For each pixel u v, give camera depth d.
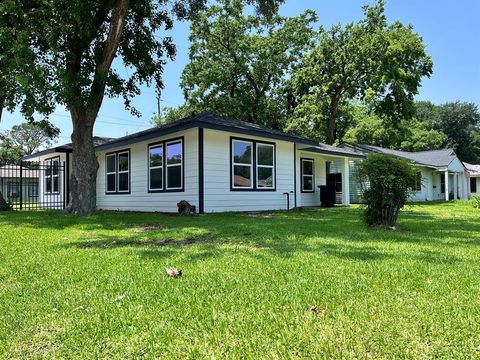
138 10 11.59
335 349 2.04
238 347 2.10
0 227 8.00
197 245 5.42
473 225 8.17
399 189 7.30
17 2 8.97
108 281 3.48
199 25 25.61
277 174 13.80
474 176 32.16
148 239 6.14
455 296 2.89
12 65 9.09
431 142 42.44
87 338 2.26
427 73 24.39
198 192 11.33
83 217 9.93
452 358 1.92
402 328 2.28
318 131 26.86
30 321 2.53
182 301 2.86
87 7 9.27
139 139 12.89
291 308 2.66
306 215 10.88
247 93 27.55
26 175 26.22
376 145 35.00
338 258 4.36
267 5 12.84
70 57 10.19
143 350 2.10
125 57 11.92
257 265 4.00
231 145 12.20
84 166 10.74
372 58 23.83
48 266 4.16
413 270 3.73
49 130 10.65
